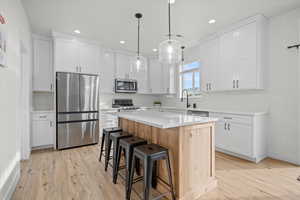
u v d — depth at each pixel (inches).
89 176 87.7
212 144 77.7
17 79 81.9
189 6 95.4
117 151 83.0
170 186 64.0
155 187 76.7
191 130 69.0
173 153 67.8
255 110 121.1
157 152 61.8
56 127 132.3
